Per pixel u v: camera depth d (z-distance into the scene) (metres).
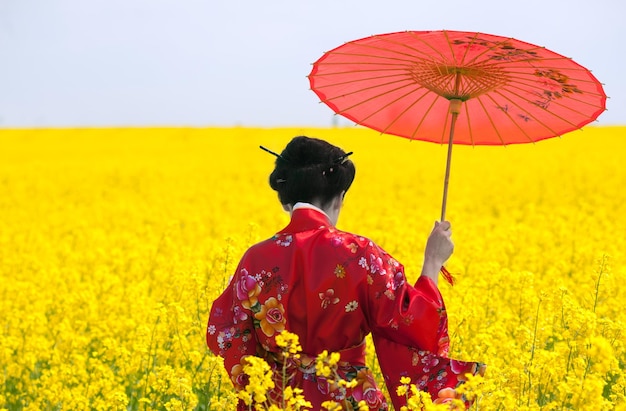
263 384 3.55
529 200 21.05
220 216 17.61
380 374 6.12
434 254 3.90
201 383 6.24
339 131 40.50
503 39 3.75
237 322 3.77
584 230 14.34
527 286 7.54
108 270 11.15
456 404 3.55
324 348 3.70
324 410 3.64
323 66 4.13
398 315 3.63
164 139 41.38
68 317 8.91
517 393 5.07
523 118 4.21
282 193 3.83
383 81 4.11
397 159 28.64
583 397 4.33
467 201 19.83
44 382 6.85
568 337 5.39
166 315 6.82
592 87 3.91
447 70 3.98
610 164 24.89
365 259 3.66
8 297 9.86
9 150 38.81
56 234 16.62
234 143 38.91
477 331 7.27
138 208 19.62
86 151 37.84
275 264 3.71
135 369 6.80
